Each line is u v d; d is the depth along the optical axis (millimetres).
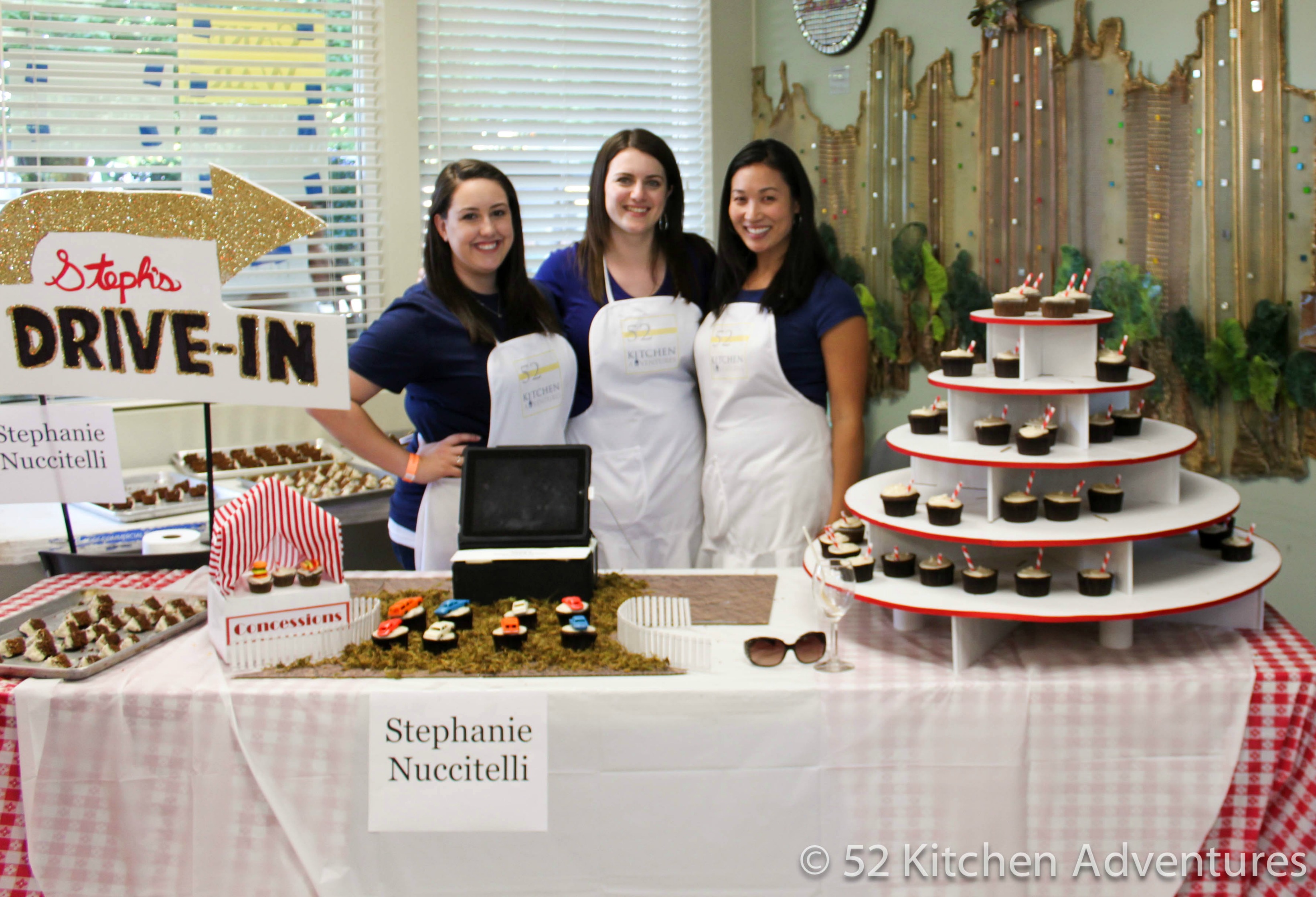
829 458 2752
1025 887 1707
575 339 2758
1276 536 2818
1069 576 1881
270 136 3893
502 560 2066
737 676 1732
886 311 3863
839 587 1763
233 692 1700
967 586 1807
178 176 3848
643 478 2754
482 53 4168
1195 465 2936
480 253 2408
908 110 3707
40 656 1855
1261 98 2715
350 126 4012
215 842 1727
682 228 2785
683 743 1679
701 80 4430
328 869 1699
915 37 3689
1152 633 1890
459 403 2520
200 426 3934
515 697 1671
